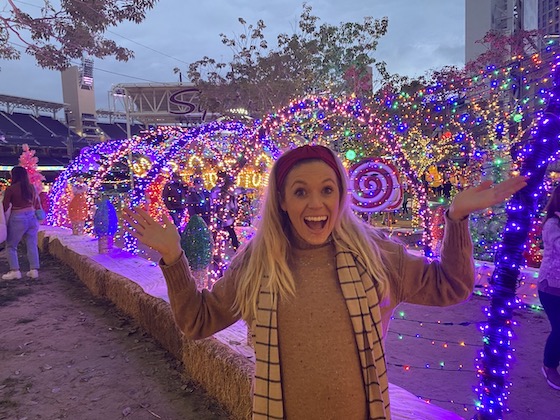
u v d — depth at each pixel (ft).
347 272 4.75
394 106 30.91
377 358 4.68
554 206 11.72
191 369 12.77
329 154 4.98
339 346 4.56
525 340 14.87
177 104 134.10
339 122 33.14
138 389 12.39
